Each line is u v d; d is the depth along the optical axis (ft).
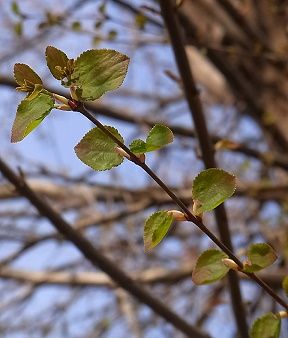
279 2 11.04
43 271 12.63
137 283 6.29
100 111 11.60
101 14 7.79
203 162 5.67
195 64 14.20
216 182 2.99
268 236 11.37
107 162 2.92
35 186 13.08
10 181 5.75
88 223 12.28
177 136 11.26
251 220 12.67
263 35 10.73
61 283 11.91
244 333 5.74
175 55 5.47
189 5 10.82
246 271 3.10
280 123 10.89
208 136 5.62
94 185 12.01
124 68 2.77
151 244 2.95
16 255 11.59
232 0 11.23
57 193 13.11
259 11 10.96
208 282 3.16
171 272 11.36
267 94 10.98
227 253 3.11
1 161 5.69
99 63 2.77
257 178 13.17
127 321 12.99
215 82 13.94
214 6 10.86
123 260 12.03
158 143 2.89
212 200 2.98
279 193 11.46
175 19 5.38
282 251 10.43
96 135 2.93
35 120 2.73
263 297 12.32
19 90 2.75
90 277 11.80
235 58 10.83
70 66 2.75
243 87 11.18
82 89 2.77
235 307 5.75
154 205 12.03
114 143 2.93
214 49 9.11
